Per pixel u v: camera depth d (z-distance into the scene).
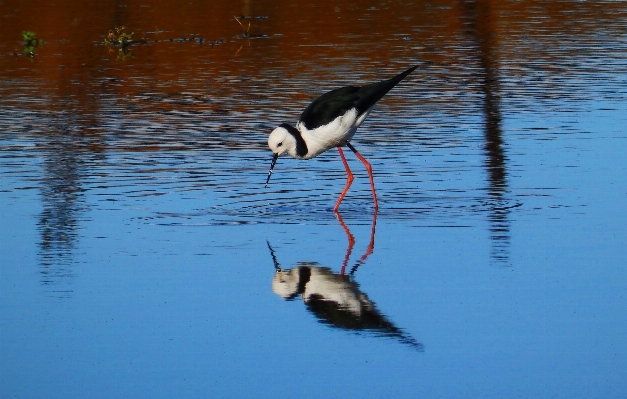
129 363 8.73
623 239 11.75
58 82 23.62
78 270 11.09
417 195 14.09
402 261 11.20
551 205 13.27
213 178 15.19
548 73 23.41
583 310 9.61
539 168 15.17
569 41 28.03
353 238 12.12
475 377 8.28
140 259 11.44
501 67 24.33
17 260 11.42
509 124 18.28
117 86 23.03
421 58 25.70
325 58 25.89
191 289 10.46
